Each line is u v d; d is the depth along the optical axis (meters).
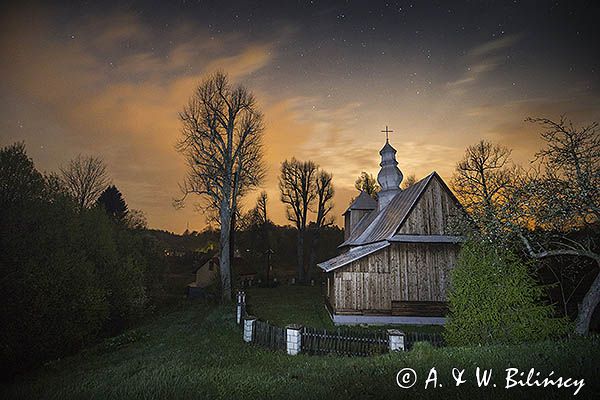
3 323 12.37
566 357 7.90
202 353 12.61
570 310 18.00
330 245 69.62
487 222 12.52
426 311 19.38
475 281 11.23
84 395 7.93
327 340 12.49
